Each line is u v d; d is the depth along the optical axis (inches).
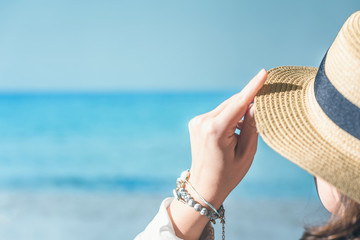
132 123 1101.1
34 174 757.3
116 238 377.4
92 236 382.0
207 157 35.1
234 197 535.8
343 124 30.6
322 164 29.9
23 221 434.6
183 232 36.4
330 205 30.8
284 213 451.2
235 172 35.4
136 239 37.1
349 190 27.3
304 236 28.3
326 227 27.2
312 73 40.9
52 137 970.7
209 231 37.5
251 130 34.9
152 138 974.4
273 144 32.1
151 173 785.6
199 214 36.0
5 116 1327.5
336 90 30.9
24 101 1524.4
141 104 1502.2
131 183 706.2
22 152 884.6
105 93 2068.2
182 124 1200.8
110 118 1217.4
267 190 590.2
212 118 35.3
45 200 526.0
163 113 1330.0
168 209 37.8
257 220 422.6
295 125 33.3
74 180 696.4
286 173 602.2
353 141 30.3
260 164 617.0
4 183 683.4
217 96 2048.5
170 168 810.8
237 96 33.3
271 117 34.0
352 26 31.7
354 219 26.9
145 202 510.3
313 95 34.7
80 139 937.5
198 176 36.0
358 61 29.9
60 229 404.5
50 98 1588.3
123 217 439.8
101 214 453.1
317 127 32.8
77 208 482.0
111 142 928.3
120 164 818.8
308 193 582.9
